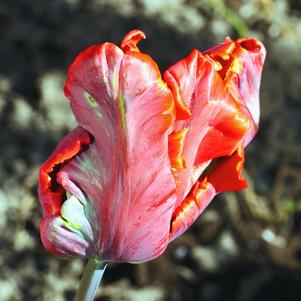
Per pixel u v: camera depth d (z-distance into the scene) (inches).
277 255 38.7
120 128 20.3
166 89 19.9
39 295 37.2
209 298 37.3
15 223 38.4
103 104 20.3
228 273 38.0
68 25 43.3
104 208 21.0
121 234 21.2
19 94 41.2
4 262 37.7
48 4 43.5
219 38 43.4
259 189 40.8
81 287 22.0
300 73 42.8
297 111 42.3
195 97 20.4
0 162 39.5
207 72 20.3
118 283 37.5
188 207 21.4
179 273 37.8
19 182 39.3
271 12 45.0
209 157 21.3
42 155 40.0
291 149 41.4
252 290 37.2
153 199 20.9
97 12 43.5
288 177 41.1
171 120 20.1
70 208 21.1
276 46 43.3
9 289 37.0
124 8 43.6
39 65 42.0
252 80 21.7
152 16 43.4
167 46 43.1
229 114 20.7
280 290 37.1
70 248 21.5
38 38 42.8
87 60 20.0
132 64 19.7
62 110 40.8
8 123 40.3
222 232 39.2
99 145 20.7
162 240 21.4
